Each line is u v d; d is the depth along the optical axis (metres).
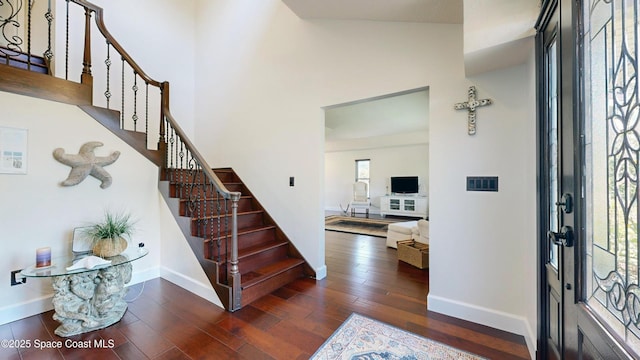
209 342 1.90
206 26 4.52
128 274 2.28
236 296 2.37
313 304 2.47
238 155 3.94
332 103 2.96
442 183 2.27
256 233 3.24
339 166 9.68
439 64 2.30
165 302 2.50
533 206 1.75
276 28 3.50
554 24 1.32
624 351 0.74
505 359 1.71
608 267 0.87
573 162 1.05
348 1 2.34
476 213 2.13
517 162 1.97
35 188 2.27
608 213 0.87
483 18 1.70
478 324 2.12
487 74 2.08
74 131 2.49
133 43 4.00
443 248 2.28
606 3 0.87
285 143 3.39
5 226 2.13
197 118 4.61
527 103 1.91
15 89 2.17
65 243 2.42
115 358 1.72
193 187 3.17
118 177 2.79
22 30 3.46
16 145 2.18
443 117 2.27
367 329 2.05
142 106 4.07
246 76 3.85
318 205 3.11
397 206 8.02
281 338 1.94
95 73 3.62
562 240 1.13
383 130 6.82
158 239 3.11
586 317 0.96
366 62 2.72
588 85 0.98
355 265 3.63
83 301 2.04
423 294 2.69
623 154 0.79
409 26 2.47
